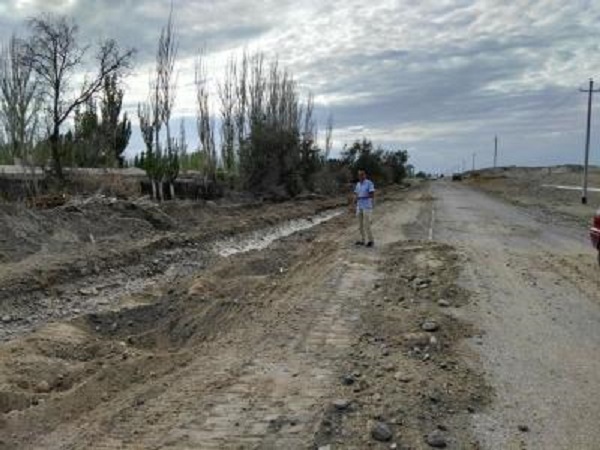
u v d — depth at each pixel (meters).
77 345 9.30
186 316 10.81
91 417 6.20
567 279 12.52
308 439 5.36
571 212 31.39
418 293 11.15
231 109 44.81
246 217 29.00
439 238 19.39
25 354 8.56
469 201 42.41
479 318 9.41
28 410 6.46
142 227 21.84
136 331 10.59
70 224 19.19
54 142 27.97
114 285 14.25
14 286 12.55
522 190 58.50
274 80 46.38
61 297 12.82
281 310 10.27
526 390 6.53
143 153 32.88
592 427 5.64
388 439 5.32
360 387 6.54
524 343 8.20
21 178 27.95
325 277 12.91
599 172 90.44
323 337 8.52
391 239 19.25
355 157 72.25
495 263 14.33
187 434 5.58
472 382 6.73
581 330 8.84
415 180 139.38
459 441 5.35
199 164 45.22
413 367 7.16
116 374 7.48
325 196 49.94
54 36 29.50
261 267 15.96
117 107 34.97
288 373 7.10
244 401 6.30
